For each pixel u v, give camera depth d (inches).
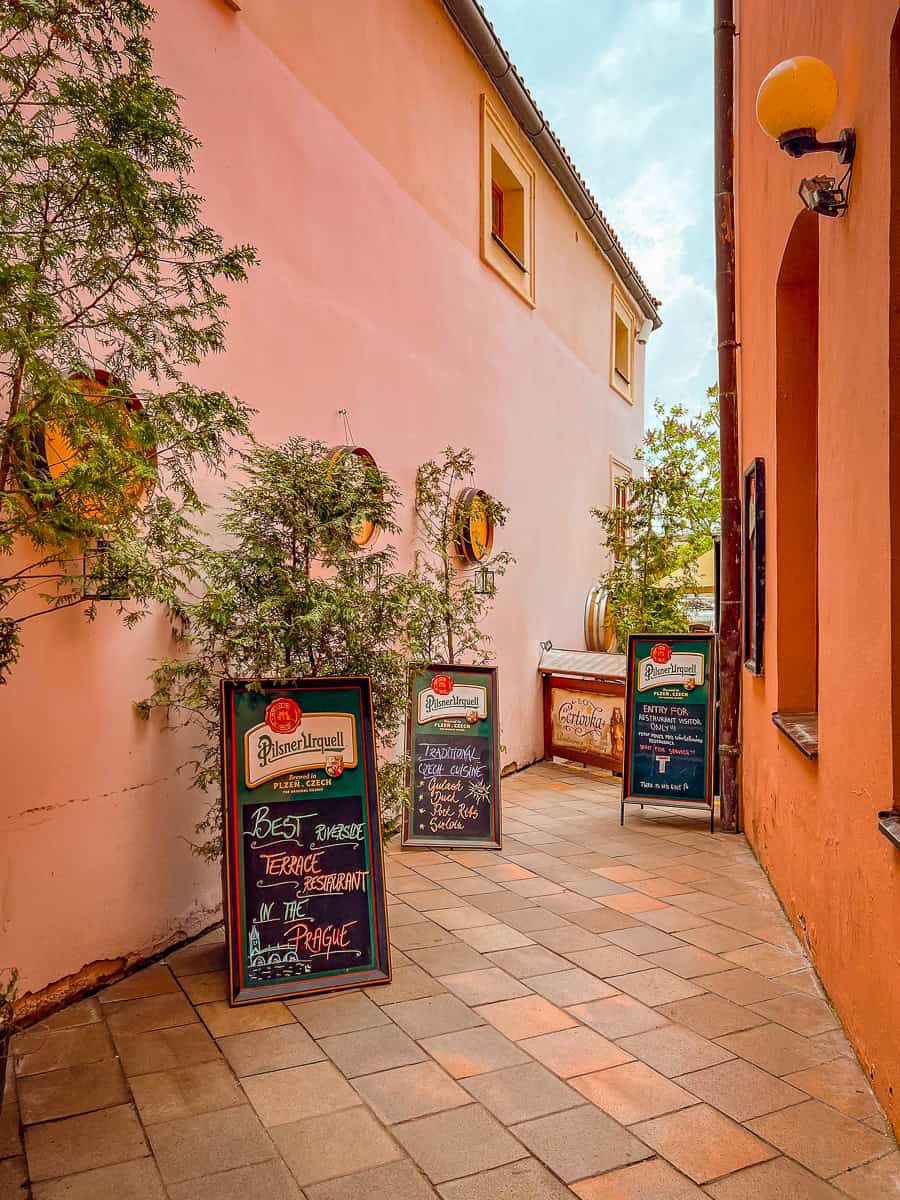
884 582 107.2
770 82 115.3
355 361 239.1
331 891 151.3
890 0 98.2
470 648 292.8
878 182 105.7
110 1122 105.4
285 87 207.5
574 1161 97.0
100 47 103.6
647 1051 123.4
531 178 388.2
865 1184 93.1
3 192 95.2
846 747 127.6
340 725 158.7
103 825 148.3
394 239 264.4
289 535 165.2
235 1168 96.1
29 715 133.6
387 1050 124.0
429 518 284.8
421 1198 90.9
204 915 175.3
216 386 180.1
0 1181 94.2
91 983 144.6
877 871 111.0
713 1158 97.7
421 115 284.7
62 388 92.7
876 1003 111.0
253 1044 126.0
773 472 202.4
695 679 271.9
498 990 145.3
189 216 109.3
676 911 186.7
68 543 119.3
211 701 157.3
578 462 460.1
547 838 252.5
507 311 362.0
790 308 193.9
